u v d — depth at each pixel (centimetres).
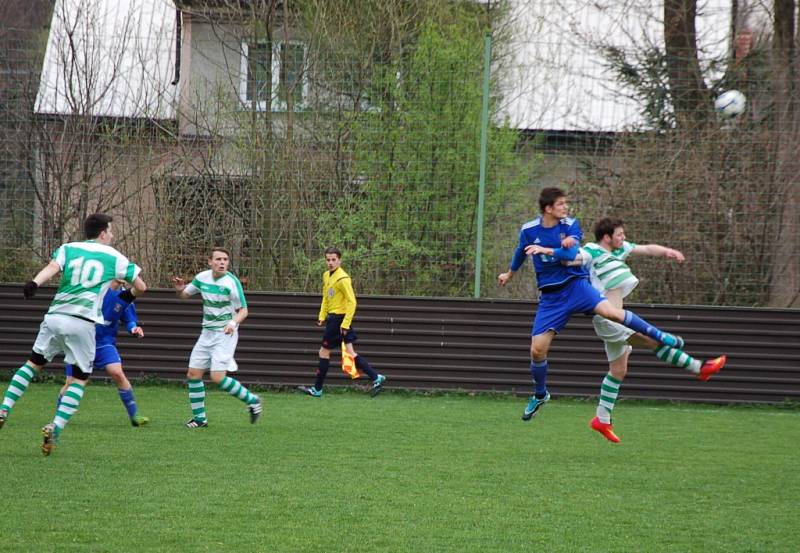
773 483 1942
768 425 3042
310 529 1452
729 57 3716
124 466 1925
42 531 1397
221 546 1340
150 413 2888
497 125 3738
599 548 1390
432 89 3728
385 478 1881
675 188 3656
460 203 3722
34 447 2144
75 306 2119
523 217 3712
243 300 2577
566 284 2272
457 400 3581
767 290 3666
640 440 2598
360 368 3634
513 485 1845
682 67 3697
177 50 4097
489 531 1472
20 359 3741
